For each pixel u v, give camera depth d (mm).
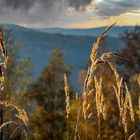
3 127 5727
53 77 43750
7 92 5863
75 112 23422
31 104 42281
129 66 36000
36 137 40531
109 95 23328
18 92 41812
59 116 41812
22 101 41469
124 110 6461
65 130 40969
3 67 5895
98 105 6570
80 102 6520
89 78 6211
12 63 42594
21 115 5656
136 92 24562
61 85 43656
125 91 6383
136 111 6590
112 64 6141
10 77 42156
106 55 5984
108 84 20328
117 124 23297
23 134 5797
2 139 5676
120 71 34719
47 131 41438
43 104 42688
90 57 6062
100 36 5934
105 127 23094
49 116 42031
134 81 27094
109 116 22953
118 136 22812
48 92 43219
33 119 41031
